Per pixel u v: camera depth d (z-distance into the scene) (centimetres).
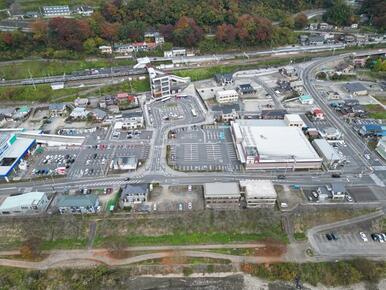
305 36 19375
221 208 8300
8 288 6825
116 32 17100
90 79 15125
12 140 10656
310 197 8569
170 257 7269
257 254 7306
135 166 9688
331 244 7450
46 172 9662
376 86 14838
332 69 16488
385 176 9325
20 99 14162
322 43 19112
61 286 6850
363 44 18750
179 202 8481
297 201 8475
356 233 7694
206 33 18575
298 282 6844
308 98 13362
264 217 7975
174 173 9556
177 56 17225
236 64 16700
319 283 6819
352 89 14162
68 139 11231
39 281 6906
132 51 16975
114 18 18325
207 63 16738
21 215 8169
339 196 8450
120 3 18575
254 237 7675
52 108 13038
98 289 6838
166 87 14225
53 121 12644
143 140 11231
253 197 8131
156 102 13912
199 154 10406
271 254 7262
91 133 11744
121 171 9669
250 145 9975
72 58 16225
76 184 9188
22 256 7325
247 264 7094
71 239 7700
